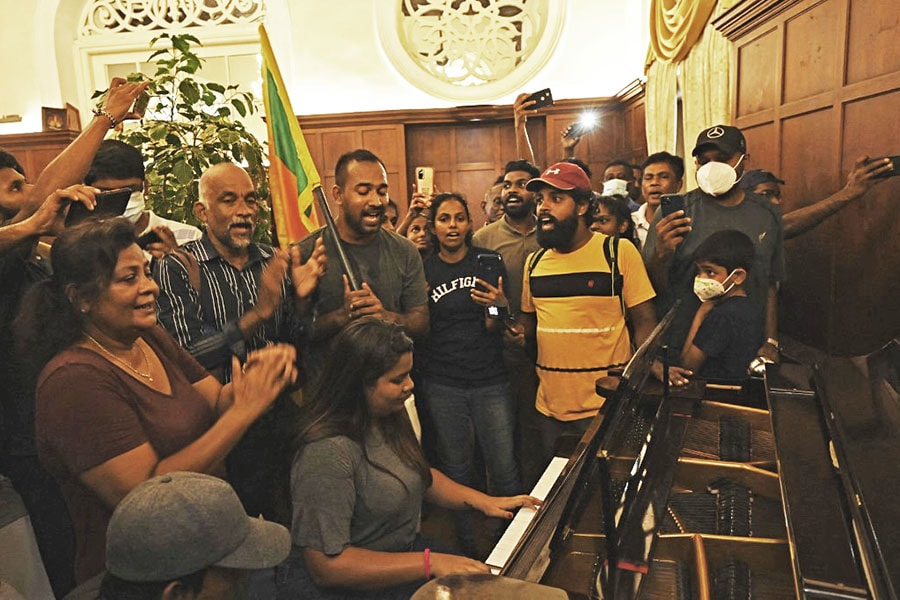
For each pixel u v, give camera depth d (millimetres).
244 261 2098
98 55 7359
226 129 3504
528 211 2955
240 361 1890
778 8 2846
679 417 1866
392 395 1426
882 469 1129
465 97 7062
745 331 2084
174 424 1329
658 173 3266
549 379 2326
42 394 1167
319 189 2367
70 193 1536
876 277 2197
